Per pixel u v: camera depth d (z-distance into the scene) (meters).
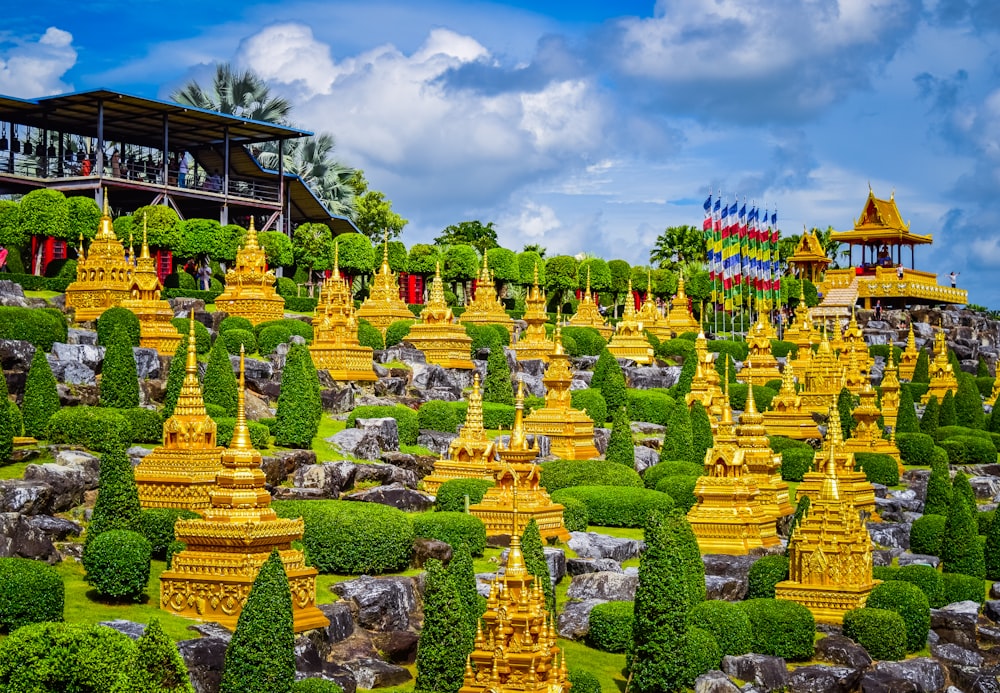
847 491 56.19
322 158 111.81
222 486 33.53
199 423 41.25
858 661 40.25
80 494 39.88
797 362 88.94
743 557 47.00
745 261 99.44
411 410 58.50
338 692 29.55
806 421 70.50
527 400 64.19
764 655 39.62
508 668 27.28
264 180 97.19
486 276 82.94
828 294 125.69
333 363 59.91
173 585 33.19
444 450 56.12
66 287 66.62
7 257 70.31
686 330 96.69
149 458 40.94
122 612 32.84
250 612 28.73
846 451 57.09
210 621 32.59
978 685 42.25
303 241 90.31
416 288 97.69
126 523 36.31
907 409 75.31
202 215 90.81
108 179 79.88
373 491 47.03
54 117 86.25
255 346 62.53
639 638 36.38
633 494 51.19
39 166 85.75
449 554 41.12
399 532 40.12
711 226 99.25
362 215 112.06
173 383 50.00
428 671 33.12
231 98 109.38
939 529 53.53
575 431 58.56
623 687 36.66
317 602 35.91
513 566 28.03
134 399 49.19
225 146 87.69
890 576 47.66
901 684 39.97
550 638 27.91
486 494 46.06
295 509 40.41
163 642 26.42
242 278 68.19
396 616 36.59
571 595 41.91
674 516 42.56
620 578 41.97
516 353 74.69
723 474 49.31
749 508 49.09
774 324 115.94
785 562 44.88
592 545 46.12
